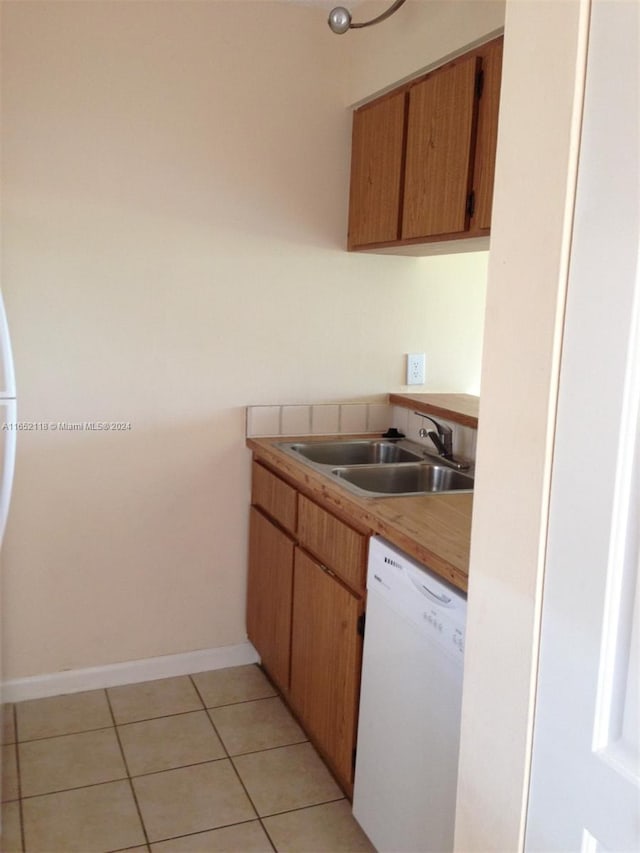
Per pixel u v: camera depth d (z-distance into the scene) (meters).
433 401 2.71
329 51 2.62
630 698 0.80
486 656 1.02
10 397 1.66
